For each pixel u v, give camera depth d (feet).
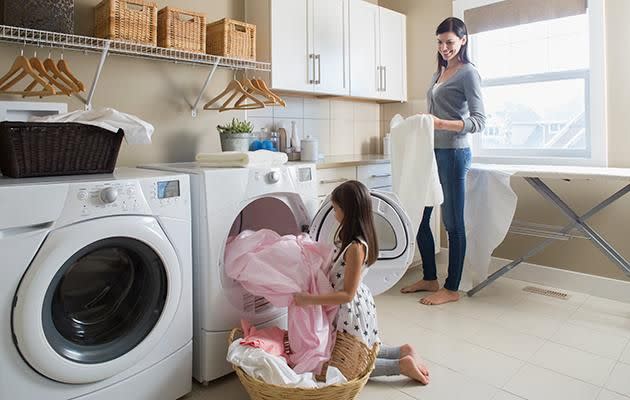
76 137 5.08
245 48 7.92
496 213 8.68
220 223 5.70
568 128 9.62
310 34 9.18
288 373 4.82
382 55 11.03
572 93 9.50
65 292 4.61
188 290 5.46
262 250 5.76
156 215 5.02
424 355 6.61
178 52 7.10
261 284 5.49
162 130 7.71
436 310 8.39
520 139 10.34
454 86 8.72
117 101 7.14
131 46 6.58
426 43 11.59
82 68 6.76
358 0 10.30
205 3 8.30
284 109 10.02
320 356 5.33
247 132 7.94
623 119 8.71
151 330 5.07
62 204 4.26
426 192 8.21
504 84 10.46
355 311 5.62
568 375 6.01
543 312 8.25
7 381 4.08
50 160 4.93
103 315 4.91
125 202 4.71
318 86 9.41
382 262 6.85
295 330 5.44
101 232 4.45
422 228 9.41
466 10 10.71
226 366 5.92
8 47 6.15
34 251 4.10
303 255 5.70
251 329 5.66
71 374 4.39
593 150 9.07
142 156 7.45
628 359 6.43
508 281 10.11
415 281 10.18
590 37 8.98
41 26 5.77
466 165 8.75
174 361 5.37
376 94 10.91
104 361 4.66
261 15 8.61
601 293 9.04
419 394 5.60
